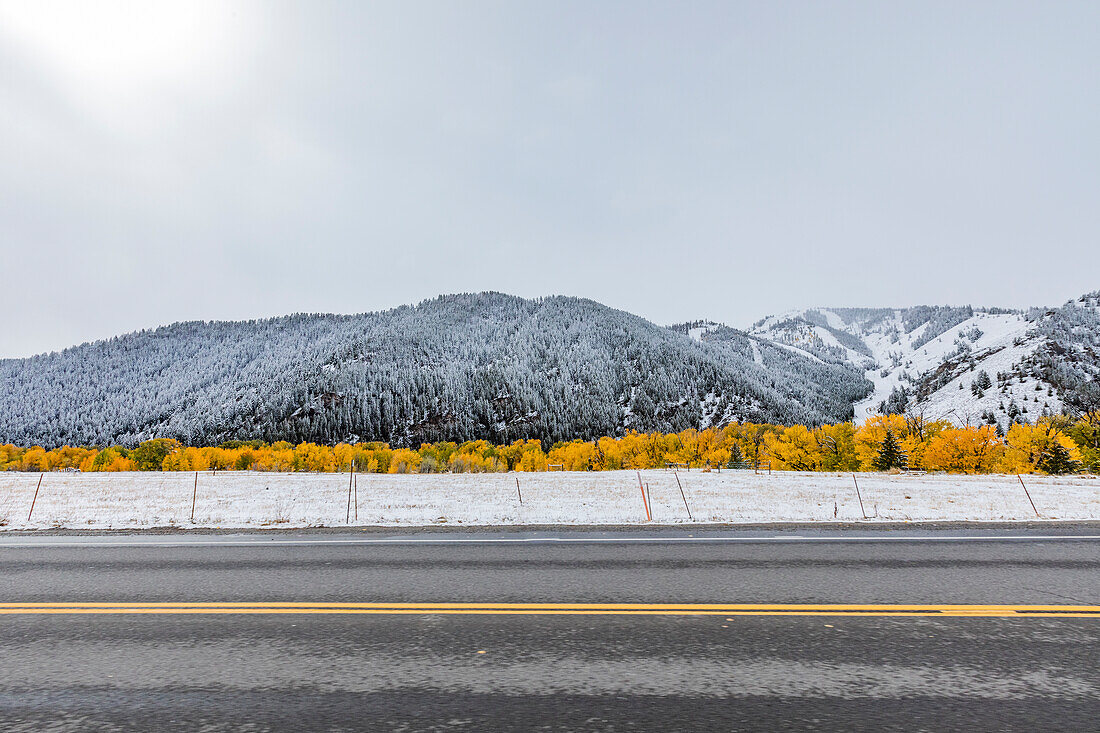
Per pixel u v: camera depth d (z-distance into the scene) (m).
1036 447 50.72
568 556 8.88
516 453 84.00
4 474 32.50
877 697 4.09
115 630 5.58
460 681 4.38
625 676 4.45
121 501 19.09
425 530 11.55
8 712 3.96
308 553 9.20
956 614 5.95
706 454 76.62
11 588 7.16
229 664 4.75
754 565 8.20
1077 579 7.38
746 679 4.39
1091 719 3.77
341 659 4.83
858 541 10.05
